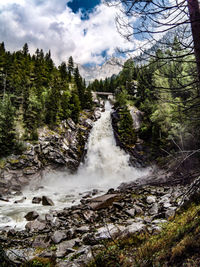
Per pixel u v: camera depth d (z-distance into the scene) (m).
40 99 37.25
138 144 35.03
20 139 28.59
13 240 8.03
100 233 7.84
